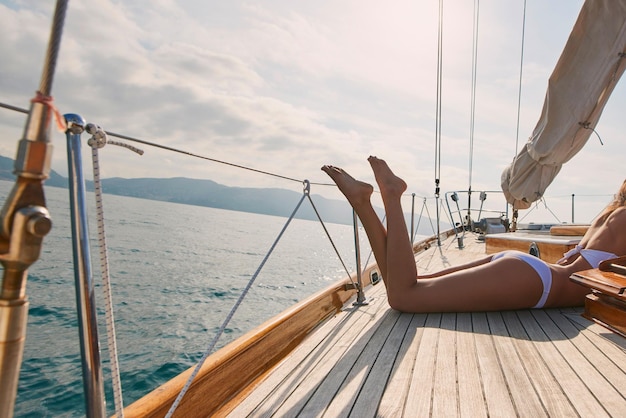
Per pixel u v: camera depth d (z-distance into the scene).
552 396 1.47
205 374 1.44
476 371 1.70
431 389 1.54
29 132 0.51
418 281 2.54
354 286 2.93
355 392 1.53
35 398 3.80
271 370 1.83
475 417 1.34
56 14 0.49
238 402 1.55
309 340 2.13
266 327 1.92
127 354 5.19
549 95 4.25
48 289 8.30
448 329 2.24
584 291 2.52
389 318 2.49
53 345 5.22
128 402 3.80
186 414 1.33
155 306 8.19
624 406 1.40
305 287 12.90
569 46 3.94
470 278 2.45
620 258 2.35
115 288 9.73
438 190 6.92
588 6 3.70
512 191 5.61
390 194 2.53
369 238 2.59
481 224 9.09
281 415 1.38
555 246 3.95
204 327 6.89
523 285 2.42
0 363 0.51
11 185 0.53
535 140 4.84
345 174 2.55
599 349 1.94
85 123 0.79
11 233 0.51
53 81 0.52
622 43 3.68
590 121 4.18
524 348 1.95
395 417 1.34
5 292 0.52
